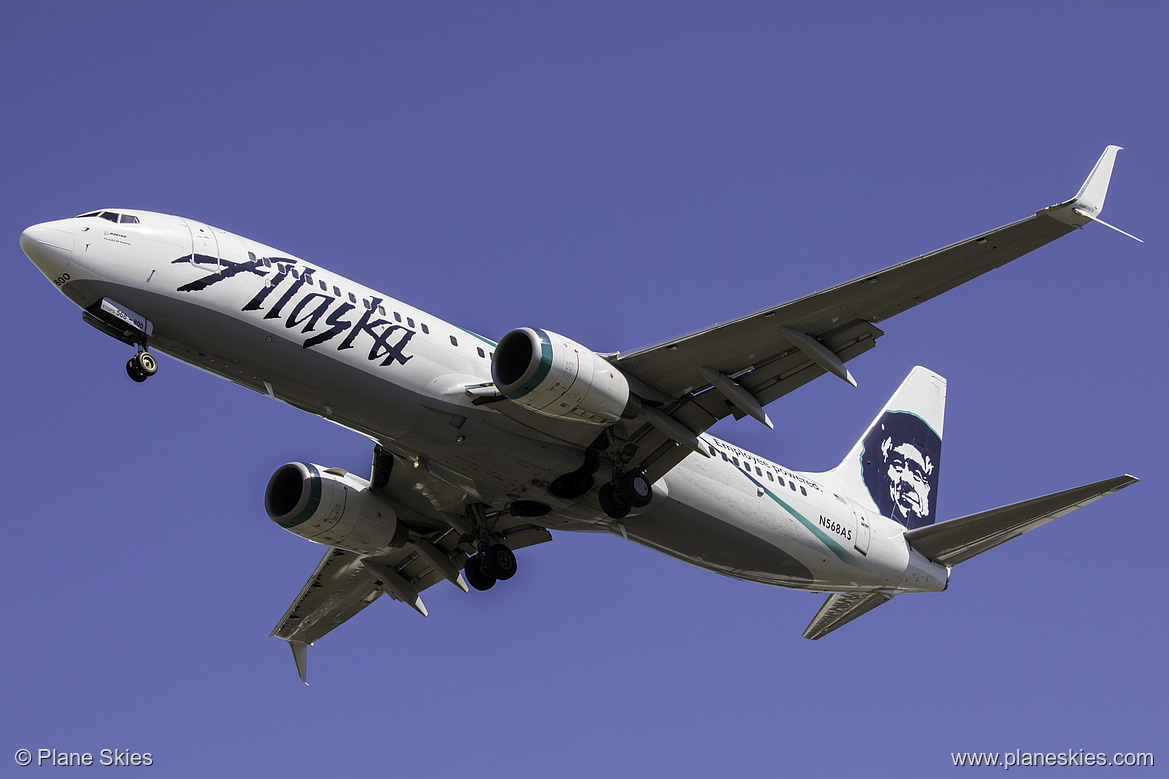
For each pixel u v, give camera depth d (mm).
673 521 69938
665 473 67562
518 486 66438
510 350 60094
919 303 58281
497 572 73125
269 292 57562
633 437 65875
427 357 61031
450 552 79625
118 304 54844
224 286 56688
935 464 96062
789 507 75312
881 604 85750
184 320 56094
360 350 59062
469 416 61438
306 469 72250
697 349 61094
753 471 74438
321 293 59000
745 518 72625
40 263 54125
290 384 58938
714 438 74062
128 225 56125
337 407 60375
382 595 85312
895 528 83938
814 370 62625
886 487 91562
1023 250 54938
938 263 55812
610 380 59906
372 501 73250
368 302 60656
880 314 59000
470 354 63031
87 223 55281
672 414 65250
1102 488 74000
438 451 63250
